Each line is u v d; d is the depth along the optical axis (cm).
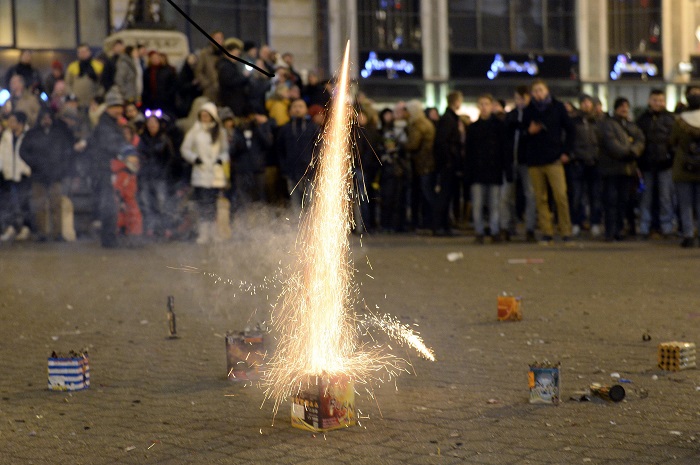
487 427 504
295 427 512
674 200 1777
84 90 1836
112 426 521
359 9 3038
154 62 1769
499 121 1612
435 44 3161
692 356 646
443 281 1125
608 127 1634
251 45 1820
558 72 3291
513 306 841
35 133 1695
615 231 1695
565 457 450
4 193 1733
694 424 503
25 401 580
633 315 865
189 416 539
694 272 1186
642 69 3350
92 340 780
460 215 2022
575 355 690
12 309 948
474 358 685
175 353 721
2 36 2598
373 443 480
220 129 1633
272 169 1709
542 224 1605
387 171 1870
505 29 3244
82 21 2648
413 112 1827
